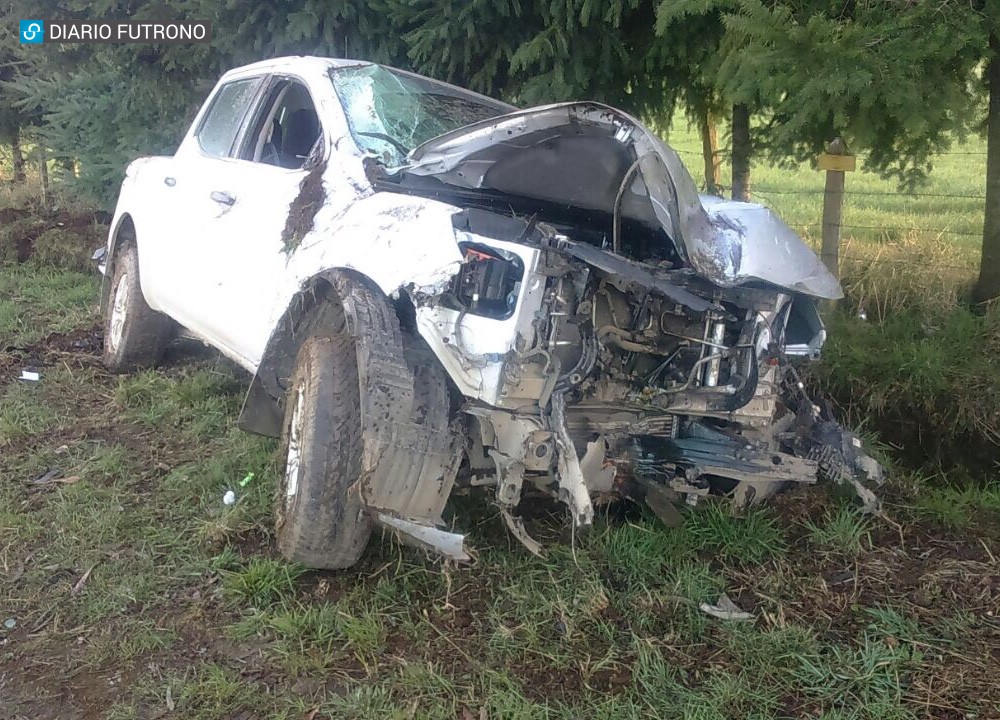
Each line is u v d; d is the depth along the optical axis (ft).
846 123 14.89
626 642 10.35
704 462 11.42
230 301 14.02
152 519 12.59
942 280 18.72
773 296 10.97
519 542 12.14
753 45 14.65
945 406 15.33
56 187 29.89
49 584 11.05
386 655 9.90
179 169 17.02
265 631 10.22
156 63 25.41
